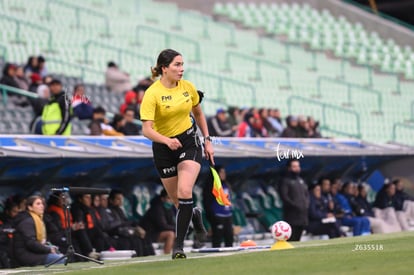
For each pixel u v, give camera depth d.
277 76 85.06
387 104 88.88
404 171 57.09
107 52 75.62
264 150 48.88
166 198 44.72
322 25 102.75
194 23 92.25
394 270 18.75
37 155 38.38
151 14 90.56
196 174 25.62
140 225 44.53
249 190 52.28
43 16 77.00
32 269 27.89
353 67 95.50
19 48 67.62
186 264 22.91
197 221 26.91
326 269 19.80
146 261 26.91
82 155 40.00
